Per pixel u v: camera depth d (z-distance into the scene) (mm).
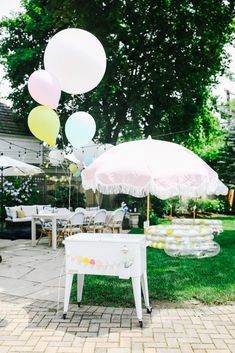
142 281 4586
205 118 19625
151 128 15836
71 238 4508
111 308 4727
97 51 4547
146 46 15000
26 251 9039
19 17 17469
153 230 5207
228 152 12969
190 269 6703
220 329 4047
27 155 18859
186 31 14508
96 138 17000
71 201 14742
